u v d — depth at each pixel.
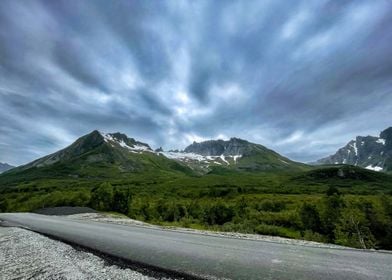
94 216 60.28
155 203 104.19
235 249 16.80
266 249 16.77
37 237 27.22
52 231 31.27
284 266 11.82
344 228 58.31
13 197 167.75
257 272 10.92
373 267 11.38
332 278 9.71
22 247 22.16
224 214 94.75
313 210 70.25
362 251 16.11
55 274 13.05
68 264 14.84
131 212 88.94
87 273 12.70
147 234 26.86
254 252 15.59
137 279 11.18
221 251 16.06
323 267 11.49
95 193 90.19
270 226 66.44
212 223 94.19
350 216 60.00
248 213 92.06
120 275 11.91
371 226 62.28
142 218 85.94
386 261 12.72
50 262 15.75
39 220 52.75
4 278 13.51
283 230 64.62
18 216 69.06
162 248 17.67
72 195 108.81
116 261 14.58
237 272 11.07
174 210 96.94
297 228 70.56
